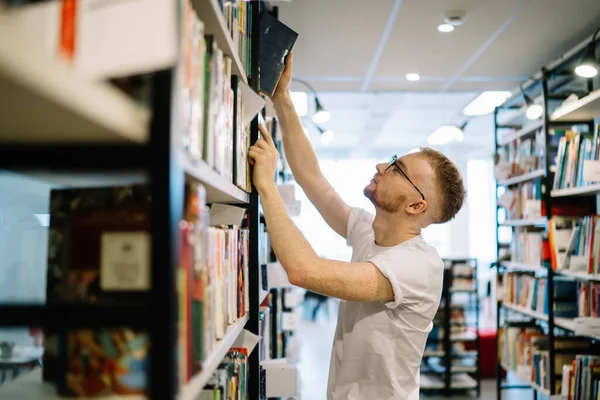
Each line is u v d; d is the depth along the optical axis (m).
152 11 0.62
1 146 0.65
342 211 2.06
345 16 3.69
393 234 1.75
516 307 4.64
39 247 0.99
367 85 5.55
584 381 3.19
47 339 0.92
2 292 0.96
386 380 1.62
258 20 1.78
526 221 4.39
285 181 3.97
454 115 7.93
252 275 1.79
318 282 1.39
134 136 0.61
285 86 1.90
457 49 4.36
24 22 0.52
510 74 5.05
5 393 0.84
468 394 5.16
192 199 0.83
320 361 6.40
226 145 1.22
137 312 0.62
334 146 11.32
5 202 1.12
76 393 0.76
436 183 1.71
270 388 2.12
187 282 0.74
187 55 0.80
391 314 1.61
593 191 3.33
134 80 0.69
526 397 5.03
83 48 0.55
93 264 0.78
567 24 3.80
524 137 4.92
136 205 0.82
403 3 3.48
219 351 0.99
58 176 0.87
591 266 3.25
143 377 0.76
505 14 3.63
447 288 5.20
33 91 0.44
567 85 4.18
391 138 10.29
